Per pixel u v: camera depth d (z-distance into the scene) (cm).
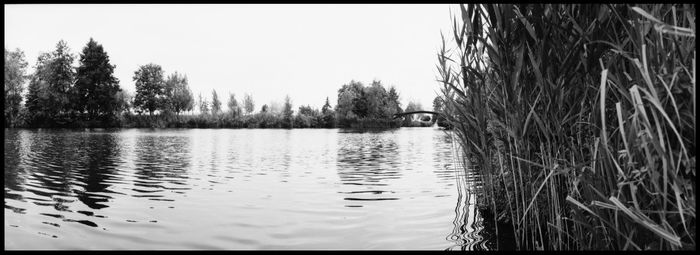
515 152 362
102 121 4597
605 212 232
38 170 888
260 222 449
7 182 721
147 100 5306
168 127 4588
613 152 225
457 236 388
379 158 1190
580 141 280
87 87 4688
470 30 328
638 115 201
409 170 905
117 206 528
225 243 375
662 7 215
